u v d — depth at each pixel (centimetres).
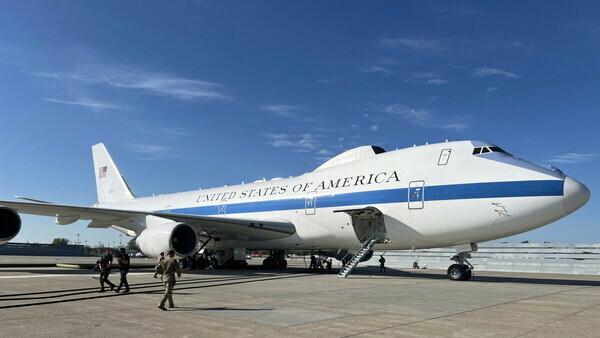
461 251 1789
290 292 1271
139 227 2206
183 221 2147
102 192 3781
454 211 1702
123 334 684
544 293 1337
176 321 794
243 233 2353
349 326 753
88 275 1825
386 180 1908
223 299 1102
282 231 2217
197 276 1897
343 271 1936
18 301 1050
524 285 1658
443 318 841
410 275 2245
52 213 2095
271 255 2806
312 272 2373
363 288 1418
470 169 1717
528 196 1575
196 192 2995
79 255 8369
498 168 1667
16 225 1830
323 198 2098
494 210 1623
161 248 1906
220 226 2220
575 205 1552
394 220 1850
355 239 2023
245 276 1912
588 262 2941
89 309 931
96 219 2255
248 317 838
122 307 961
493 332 710
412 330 723
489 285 1616
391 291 1331
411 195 1809
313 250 2436
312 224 2138
